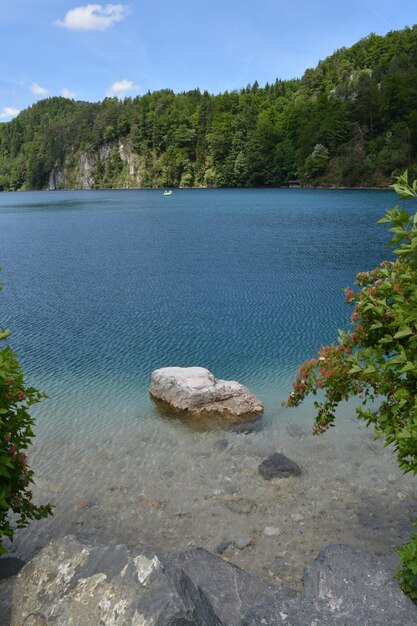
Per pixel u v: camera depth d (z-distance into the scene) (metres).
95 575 4.32
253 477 9.58
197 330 20.61
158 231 57.94
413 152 131.12
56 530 8.12
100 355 17.67
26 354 17.91
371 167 134.62
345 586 5.57
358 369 5.73
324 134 150.12
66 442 11.16
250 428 11.74
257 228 57.72
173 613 3.87
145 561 4.30
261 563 7.22
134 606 3.95
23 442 6.16
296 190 143.88
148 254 41.31
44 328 21.28
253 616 5.17
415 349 5.48
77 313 23.70
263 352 17.69
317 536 7.80
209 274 32.34
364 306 6.01
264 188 170.12
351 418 12.11
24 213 95.75
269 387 14.44
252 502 8.78
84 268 35.53
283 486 9.24
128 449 10.81
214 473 9.77
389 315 5.73
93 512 8.59
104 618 3.93
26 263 38.12
